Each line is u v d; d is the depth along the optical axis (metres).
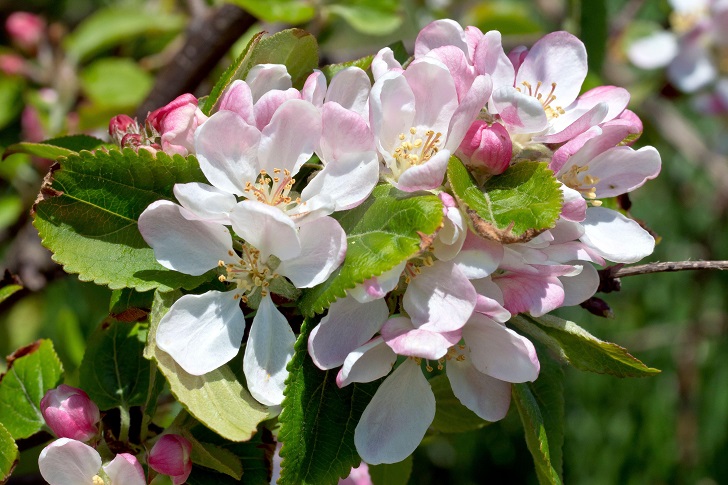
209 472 0.45
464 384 0.43
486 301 0.41
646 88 0.79
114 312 0.43
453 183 0.42
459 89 0.43
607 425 0.88
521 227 0.41
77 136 0.49
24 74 0.69
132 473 0.43
